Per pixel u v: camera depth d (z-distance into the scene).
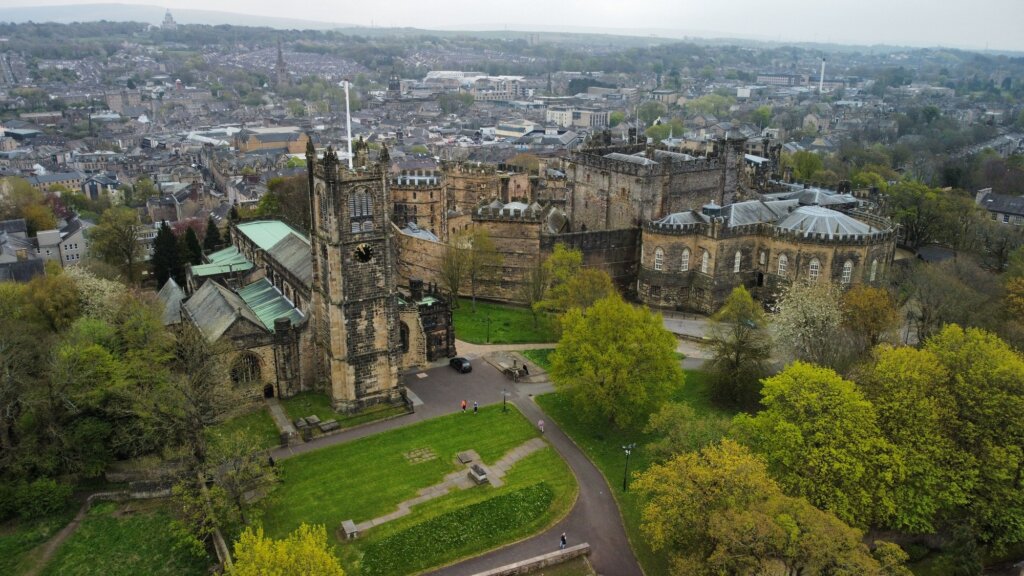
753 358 119.81
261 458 92.81
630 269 175.75
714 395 122.75
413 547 86.00
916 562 86.25
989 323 125.12
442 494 95.62
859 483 84.00
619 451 107.44
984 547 85.00
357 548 84.94
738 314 124.88
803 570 70.50
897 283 158.50
